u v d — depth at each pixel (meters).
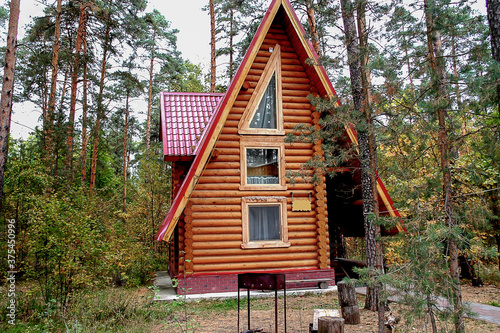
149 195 19.17
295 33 12.91
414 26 6.98
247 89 12.96
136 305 9.36
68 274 9.66
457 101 6.52
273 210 12.91
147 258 15.67
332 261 16.11
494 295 12.45
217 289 11.93
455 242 6.23
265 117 13.23
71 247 9.50
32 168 13.69
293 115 13.32
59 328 8.22
